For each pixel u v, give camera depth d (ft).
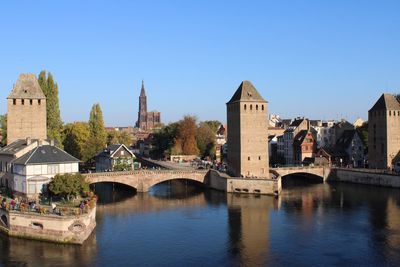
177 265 177.37
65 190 235.20
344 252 191.93
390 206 286.25
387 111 414.41
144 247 200.95
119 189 375.45
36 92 339.77
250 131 371.97
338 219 251.60
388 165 415.03
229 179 352.28
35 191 263.90
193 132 546.67
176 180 443.73
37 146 278.05
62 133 438.81
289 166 438.40
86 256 187.11
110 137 648.38
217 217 261.03
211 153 559.38
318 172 419.74
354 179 402.52
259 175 374.84
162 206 296.30
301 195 337.11
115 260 182.60
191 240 212.23
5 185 293.84
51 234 202.90
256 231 228.02
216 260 183.21
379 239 210.38
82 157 439.22
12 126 331.77
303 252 192.75
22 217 209.26
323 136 535.60
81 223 204.85
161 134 589.73
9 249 193.47
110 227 236.63
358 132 491.72
